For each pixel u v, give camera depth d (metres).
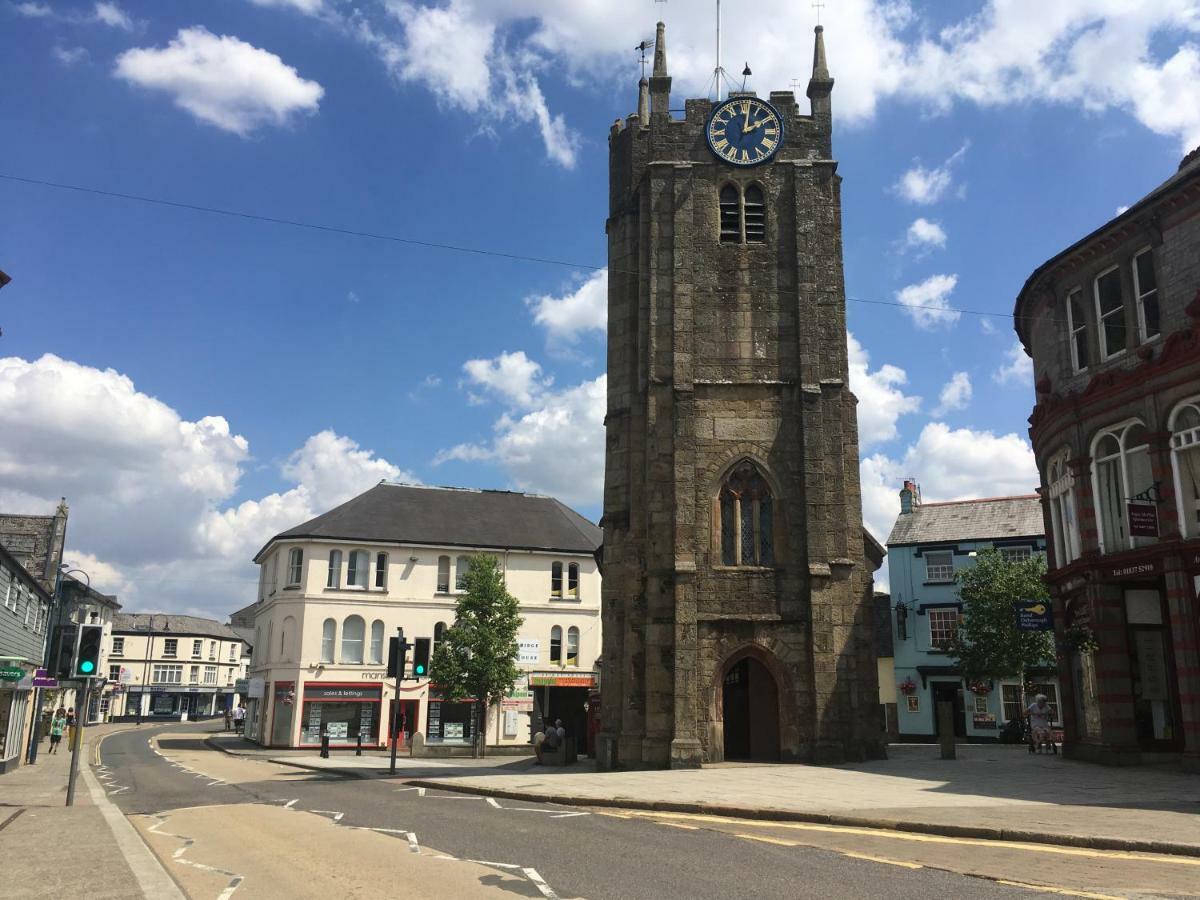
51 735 47.28
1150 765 23.19
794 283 30.31
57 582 58.97
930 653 51.88
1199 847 11.67
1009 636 42.97
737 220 31.02
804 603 28.12
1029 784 19.78
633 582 29.73
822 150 31.47
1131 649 24.34
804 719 27.42
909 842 13.13
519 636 57.19
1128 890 9.64
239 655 116.88
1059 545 27.91
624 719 28.83
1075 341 27.16
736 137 31.34
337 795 22.22
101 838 14.56
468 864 11.79
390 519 58.28
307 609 54.66
